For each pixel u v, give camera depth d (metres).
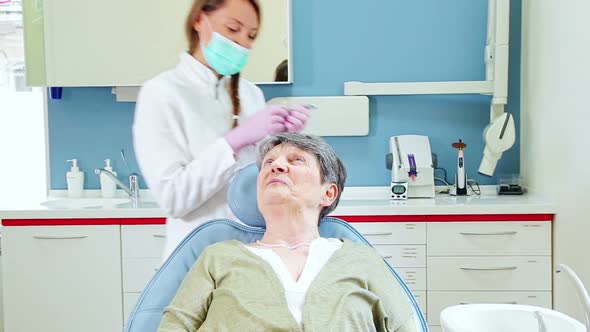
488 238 2.71
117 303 2.83
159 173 1.64
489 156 3.03
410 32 3.19
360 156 3.24
